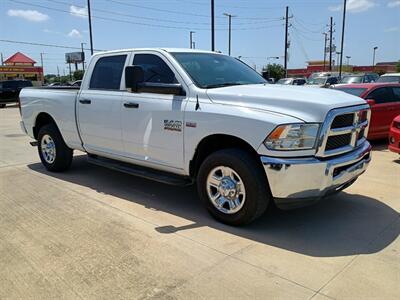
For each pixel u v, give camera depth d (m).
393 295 2.99
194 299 2.97
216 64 5.23
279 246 3.84
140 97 5.04
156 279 3.25
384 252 3.69
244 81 5.12
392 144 7.35
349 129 4.12
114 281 3.23
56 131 6.65
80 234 4.17
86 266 3.49
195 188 5.86
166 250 3.77
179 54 5.02
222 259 3.58
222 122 4.13
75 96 6.06
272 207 4.95
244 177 4.05
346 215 4.64
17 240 4.05
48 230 4.29
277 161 3.78
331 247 3.81
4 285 3.20
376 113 9.09
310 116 3.82
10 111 23.52
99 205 5.10
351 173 4.17
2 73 61.62
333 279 3.22
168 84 4.67
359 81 21.25
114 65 5.58
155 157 4.96
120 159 5.54
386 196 5.32
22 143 10.42
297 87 4.70
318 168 3.80
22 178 6.53
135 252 3.74
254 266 3.45
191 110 4.43
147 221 4.53
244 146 4.24
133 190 5.76
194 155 4.52
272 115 3.87
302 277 3.26
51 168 6.88
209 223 4.45
